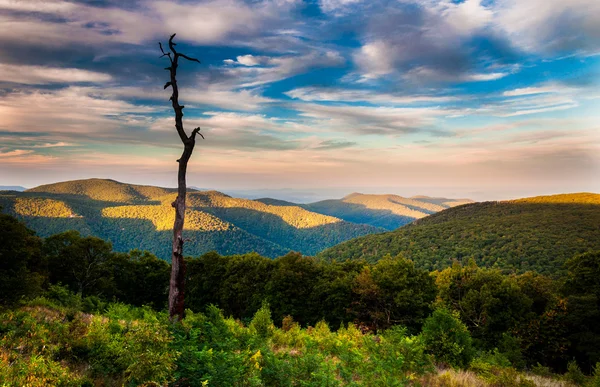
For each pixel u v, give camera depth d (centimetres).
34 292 1928
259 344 938
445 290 3969
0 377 538
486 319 3272
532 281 4156
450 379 1056
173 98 1058
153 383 519
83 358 761
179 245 1020
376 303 3641
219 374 613
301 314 3869
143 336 621
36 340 786
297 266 4231
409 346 1177
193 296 4378
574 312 2892
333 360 1073
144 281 4525
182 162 1063
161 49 1046
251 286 4197
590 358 2694
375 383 848
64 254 4178
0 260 1816
